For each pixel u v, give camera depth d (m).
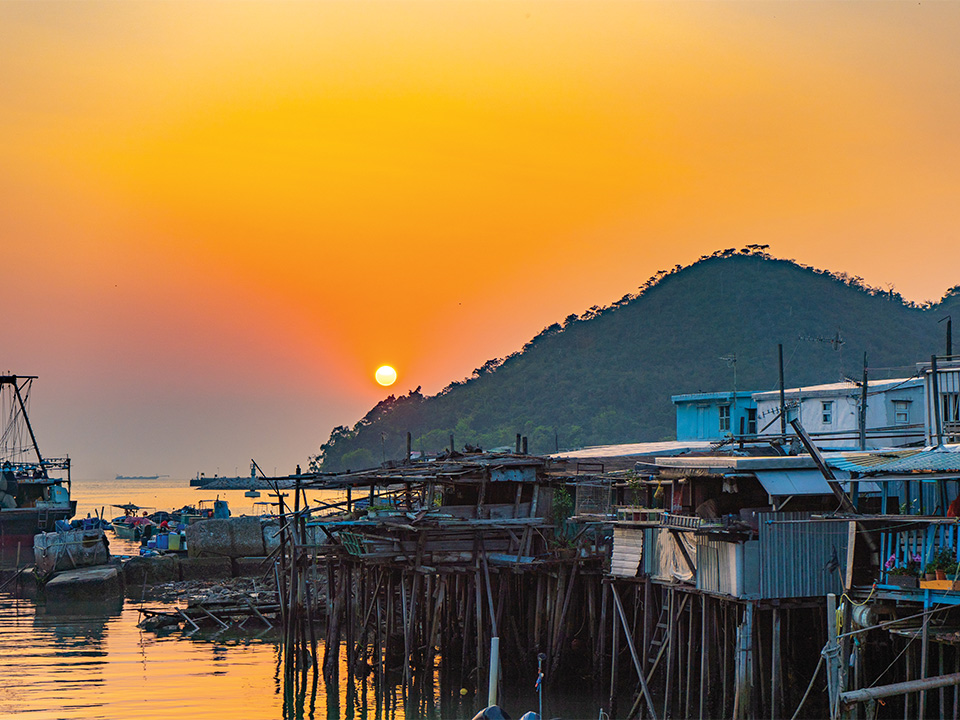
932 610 21.48
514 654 37.00
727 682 28.14
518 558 34.94
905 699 21.27
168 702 35.59
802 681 28.89
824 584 27.50
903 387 46.69
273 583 61.06
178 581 68.00
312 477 39.94
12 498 75.44
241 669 41.22
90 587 61.03
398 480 37.19
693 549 29.12
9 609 59.28
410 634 34.66
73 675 40.00
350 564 36.97
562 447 199.75
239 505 192.38
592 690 33.47
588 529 36.44
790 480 27.58
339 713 33.94
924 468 22.59
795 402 50.94
